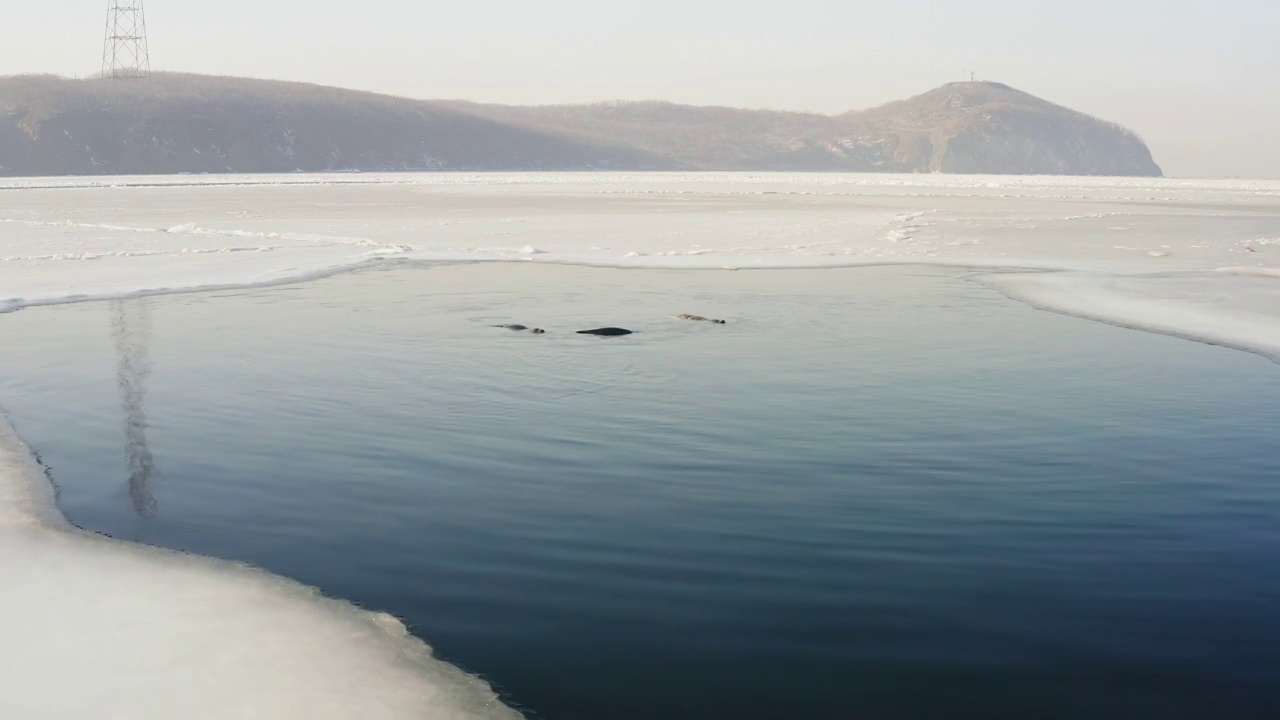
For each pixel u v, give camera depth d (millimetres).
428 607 5023
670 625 4805
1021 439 7902
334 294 15695
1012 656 4500
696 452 7555
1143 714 4055
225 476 7074
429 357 10945
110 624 4883
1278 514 6258
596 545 5789
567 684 4309
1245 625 4777
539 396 9250
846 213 36156
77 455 7578
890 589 5180
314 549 5781
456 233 27047
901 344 11812
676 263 20109
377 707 4160
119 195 51406
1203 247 23141
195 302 14867
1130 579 5293
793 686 4270
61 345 11688
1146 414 8648
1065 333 12586
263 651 4617
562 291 16109
